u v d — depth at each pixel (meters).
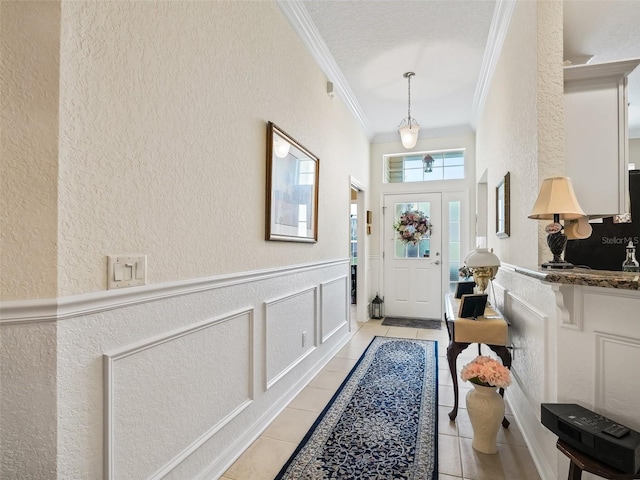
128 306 1.23
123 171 1.21
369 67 3.35
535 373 1.86
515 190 2.38
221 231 1.76
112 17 1.16
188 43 1.52
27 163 0.97
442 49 3.03
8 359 0.97
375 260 5.43
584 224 1.85
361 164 4.80
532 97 1.93
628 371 1.32
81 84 1.06
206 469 1.62
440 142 5.20
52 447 0.99
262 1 2.16
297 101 2.68
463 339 2.16
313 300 3.02
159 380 1.37
